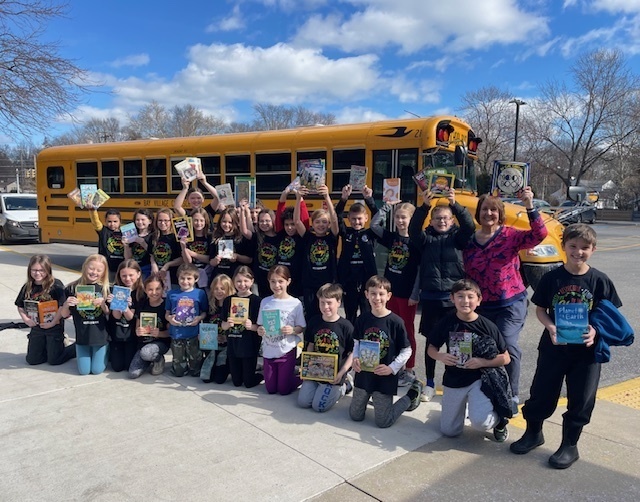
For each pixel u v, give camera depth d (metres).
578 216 23.28
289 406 4.13
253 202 5.89
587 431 3.64
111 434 3.55
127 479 2.99
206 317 4.85
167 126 66.38
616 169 49.28
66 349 5.14
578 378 3.17
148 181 10.52
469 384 3.54
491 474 3.08
